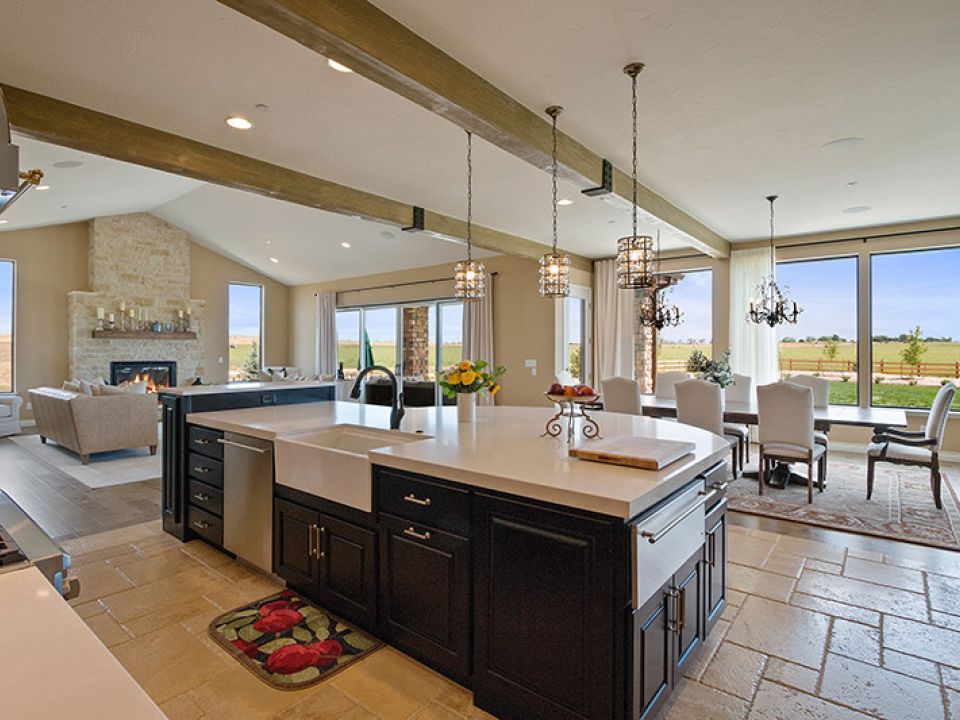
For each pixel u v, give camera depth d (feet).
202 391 11.55
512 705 5.77
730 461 18.88
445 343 28.60
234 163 12.36
